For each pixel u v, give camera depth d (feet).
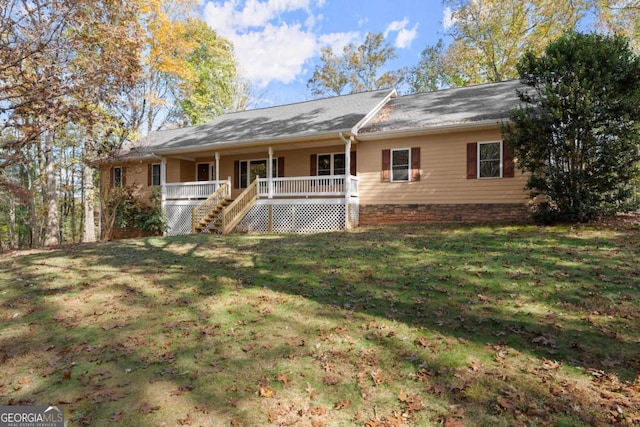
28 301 18.15
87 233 58.65
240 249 29.45
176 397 9.91
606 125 27.12
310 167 51.52
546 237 26.14
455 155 39.42
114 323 15.06
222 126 58.34
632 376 9.80
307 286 18.63
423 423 8.54
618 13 57.00
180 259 26.35
